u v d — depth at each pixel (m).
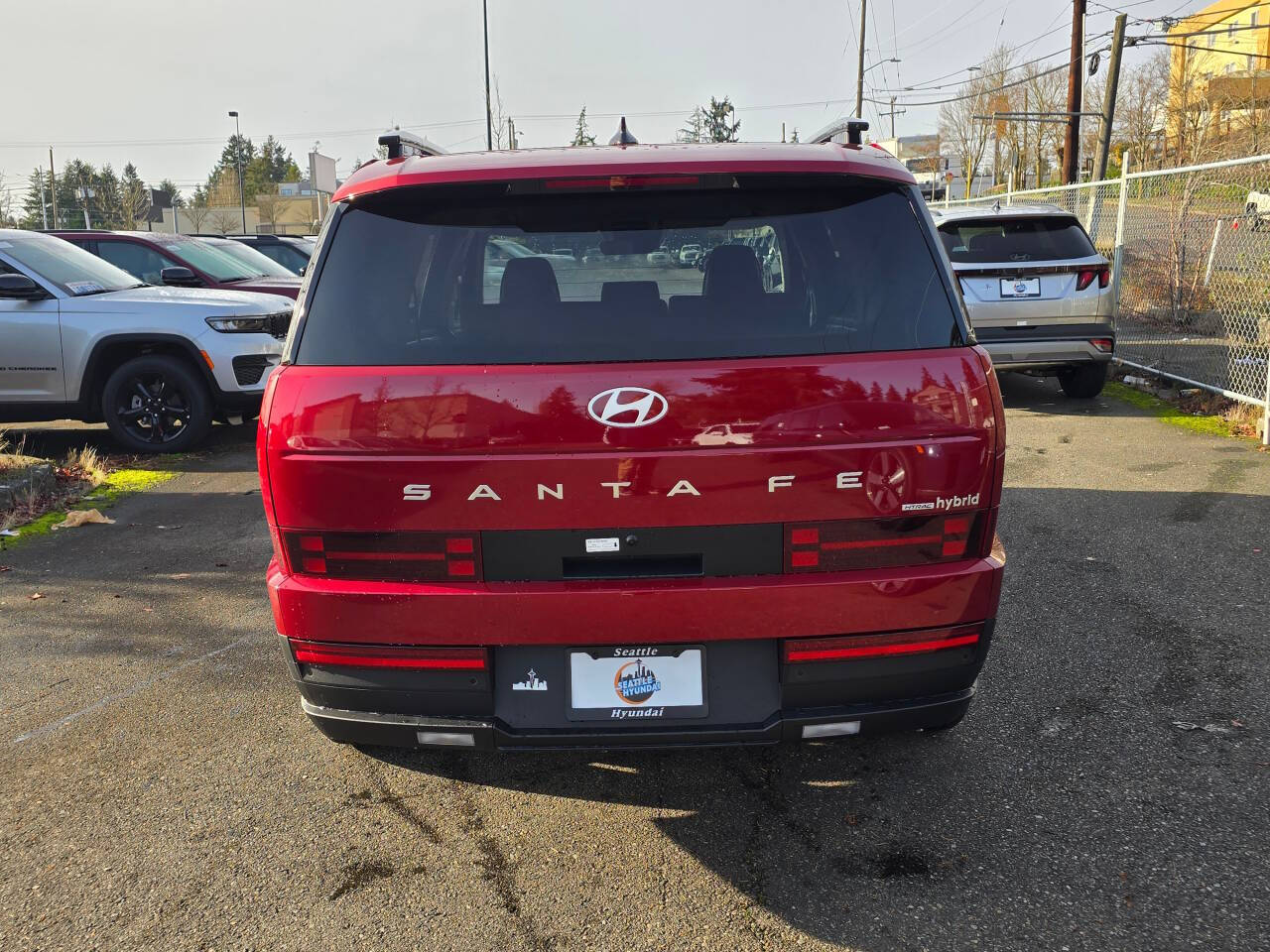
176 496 6.96
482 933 2.44
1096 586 4.70
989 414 2.51
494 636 2.51
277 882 2.66
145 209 77.38
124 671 4.04
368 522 2.48
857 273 2.57
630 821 2.94
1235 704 3.54
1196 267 11.98
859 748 3.33
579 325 2.52
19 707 3.73
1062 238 8.78
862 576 2.51
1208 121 31.84
